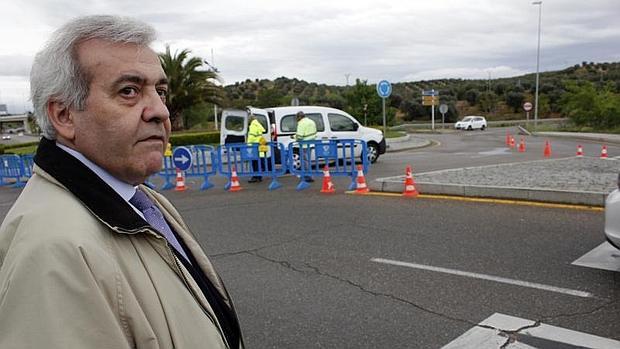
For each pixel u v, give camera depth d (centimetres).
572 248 518
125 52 124
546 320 358
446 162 1505
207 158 1177
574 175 916
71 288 97
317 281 462
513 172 998
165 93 141
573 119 3778
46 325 94
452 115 6738
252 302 420
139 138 126
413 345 332
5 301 96
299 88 8650
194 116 3506
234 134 1386
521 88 7494
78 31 121
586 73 8600
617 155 1616
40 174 118
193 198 1004
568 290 409
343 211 768
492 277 446
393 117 4359
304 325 372
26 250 99
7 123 10150
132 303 108
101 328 99
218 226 717
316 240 604
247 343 347
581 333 337
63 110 122
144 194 152
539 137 3250
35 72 122
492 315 371
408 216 704
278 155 1191
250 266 518
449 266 482
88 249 103
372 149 1520
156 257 123
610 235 441
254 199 943
